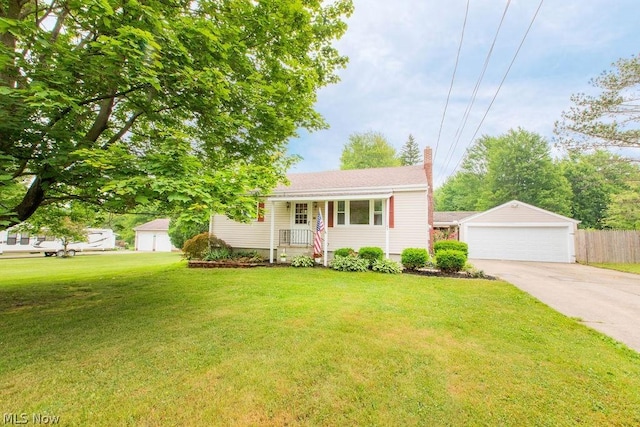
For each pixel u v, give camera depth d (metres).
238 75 6.05
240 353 3.47
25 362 3.24
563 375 3.01
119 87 4.64
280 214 13.37
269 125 6.61
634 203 16.06
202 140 6.78
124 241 42.53
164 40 4.41
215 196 4.69
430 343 3.80
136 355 3.42
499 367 3.17
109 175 4.45
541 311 5.37
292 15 6.04
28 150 4.62
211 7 5.50
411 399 2.58
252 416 2.35
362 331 4.21
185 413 2.37
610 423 2.30
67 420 2.28
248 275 9.36
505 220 16.88
